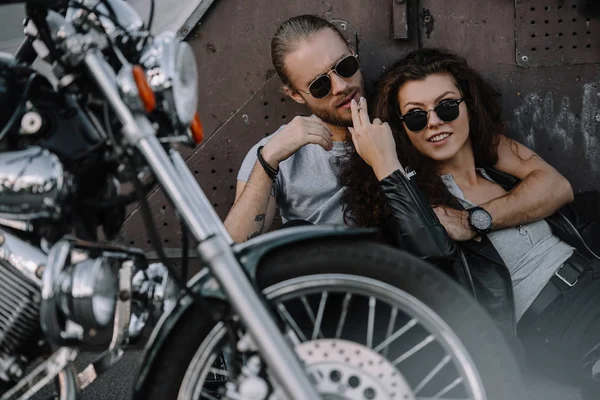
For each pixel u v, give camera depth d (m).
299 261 1.59
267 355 1.46
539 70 2.76
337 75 2.51
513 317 2.26
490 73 2.78
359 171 2.43
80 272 1.57
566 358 2.32
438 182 2.43
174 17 2.85
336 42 2.54
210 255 1.50
